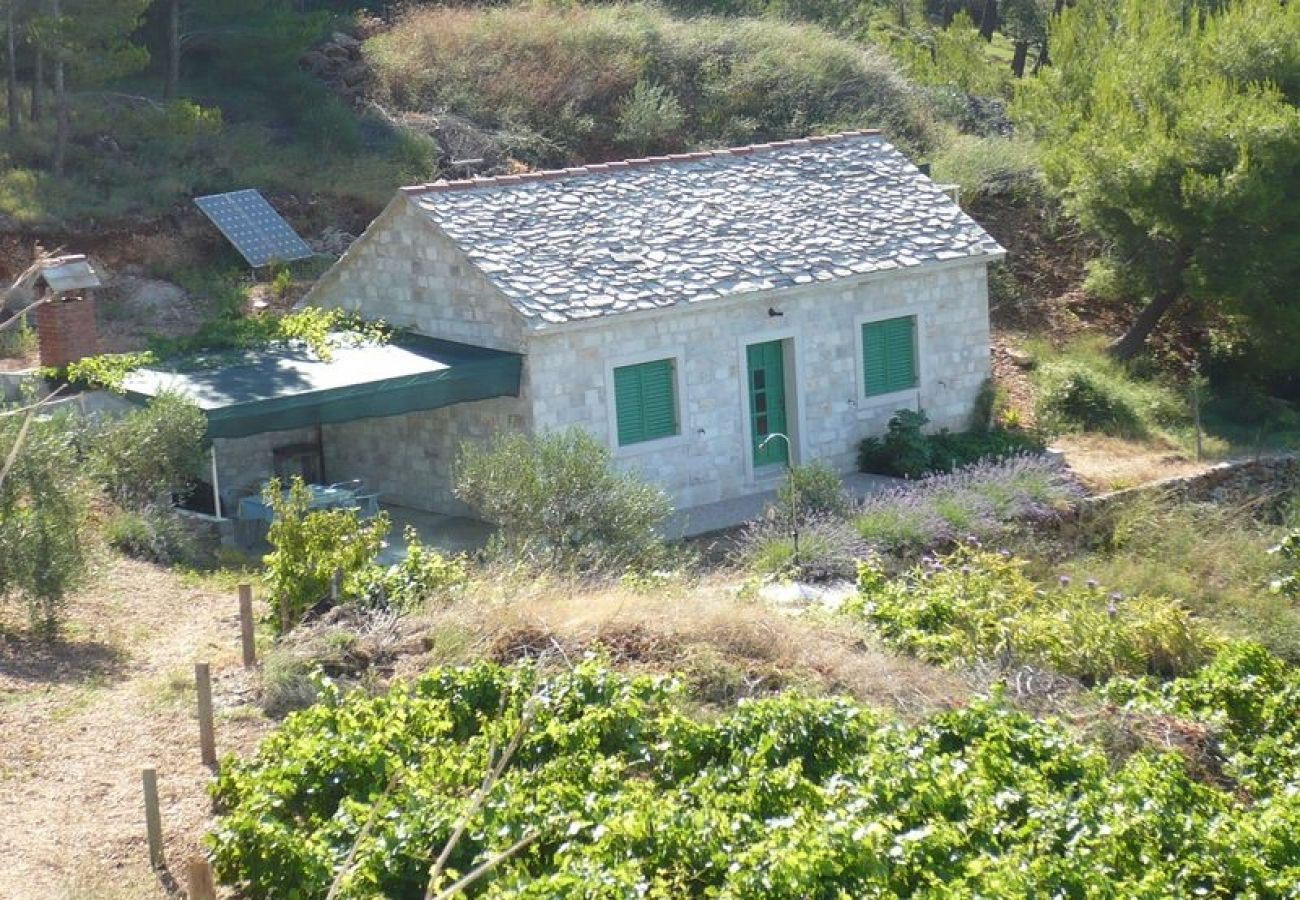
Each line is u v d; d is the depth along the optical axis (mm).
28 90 35438
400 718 13016
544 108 40094
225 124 36156
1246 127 29219
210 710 13250
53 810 12250
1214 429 29812
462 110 39625
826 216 27328
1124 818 11758
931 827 11180
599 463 19766
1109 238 32094
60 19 30594
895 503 22266
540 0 43875
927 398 27531
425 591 16938
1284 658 18875
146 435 20875
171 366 23453
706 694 14711
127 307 29344
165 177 32812
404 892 10734
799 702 13148
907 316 27156
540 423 23094
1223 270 29875
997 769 12508
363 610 16531
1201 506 23703
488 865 6801
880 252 26656
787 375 25828
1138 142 30500
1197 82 32031
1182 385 31844
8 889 10875
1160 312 32188
